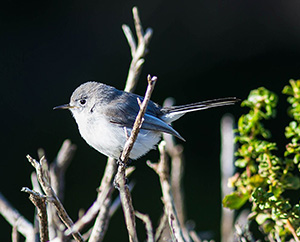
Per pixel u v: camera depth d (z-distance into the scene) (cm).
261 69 1527
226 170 644
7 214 539
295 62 1505
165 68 1551
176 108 752
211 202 1307
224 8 1541
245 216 622
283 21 1520
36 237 524
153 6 1545
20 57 1492
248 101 519
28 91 1482
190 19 1552
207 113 1523
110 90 754
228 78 1534
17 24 1510
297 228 454
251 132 518
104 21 1534
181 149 648
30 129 1444
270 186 472
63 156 599
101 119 722
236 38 1542
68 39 1524
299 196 1216
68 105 760
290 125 484
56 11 1536
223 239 606
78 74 1505
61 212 433
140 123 499
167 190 530
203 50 1555
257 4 1531
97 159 1423
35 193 427
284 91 509
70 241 479
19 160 1408
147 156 1437
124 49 1511
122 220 1232
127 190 467
